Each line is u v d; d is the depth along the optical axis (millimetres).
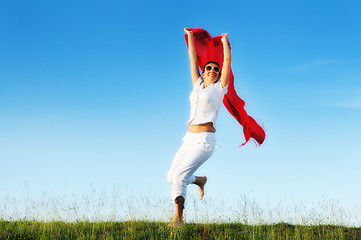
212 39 6445
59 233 5676
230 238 5551
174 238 5215
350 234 5961
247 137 6531
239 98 6410
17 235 5594
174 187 5500
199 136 5551
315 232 6102
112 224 6406
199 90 5812
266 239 5543
